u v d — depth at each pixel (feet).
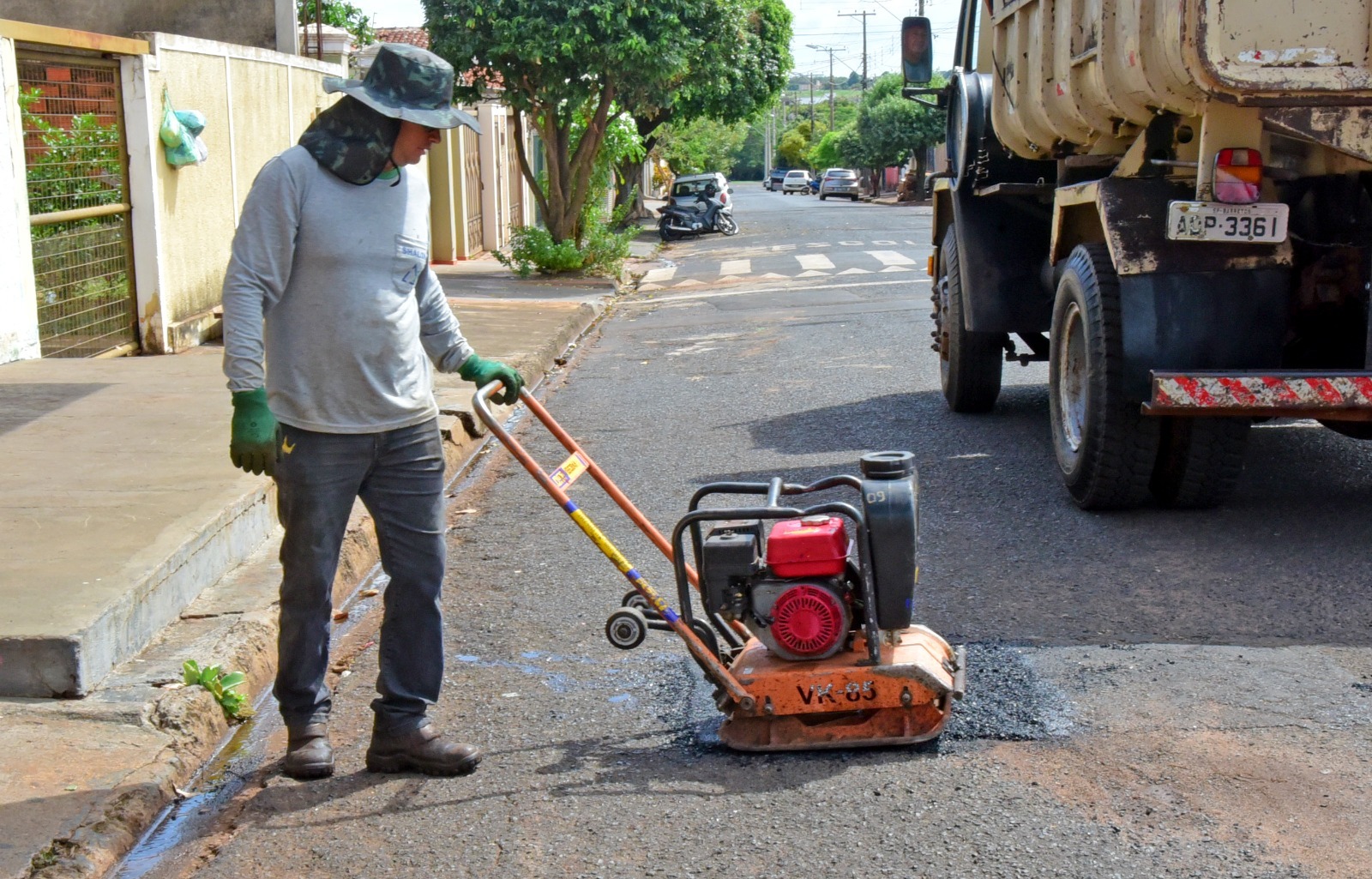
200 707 14.35
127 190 37.37
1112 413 20.29
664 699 14.60
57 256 34.63
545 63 69.21
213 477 21.15
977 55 29.30
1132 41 18.70
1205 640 15.58
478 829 11.88
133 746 13.30
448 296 61.21
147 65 37.11
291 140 50.60
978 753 12.85
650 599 13.06
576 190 74.13
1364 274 19.42
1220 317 19.43
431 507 12.96
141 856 11.87
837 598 12.89
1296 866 10.63
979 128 27.30
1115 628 16.10
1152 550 19.17
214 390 29.25
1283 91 17.42
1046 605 17.02
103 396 28.48
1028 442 27.14
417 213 12.71
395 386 12.58
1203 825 11.33
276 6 55.67
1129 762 12.53
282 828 12.13
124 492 20.22
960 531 20.61
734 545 13.01
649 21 69.97
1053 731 13.24
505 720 14.29
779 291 63.77
